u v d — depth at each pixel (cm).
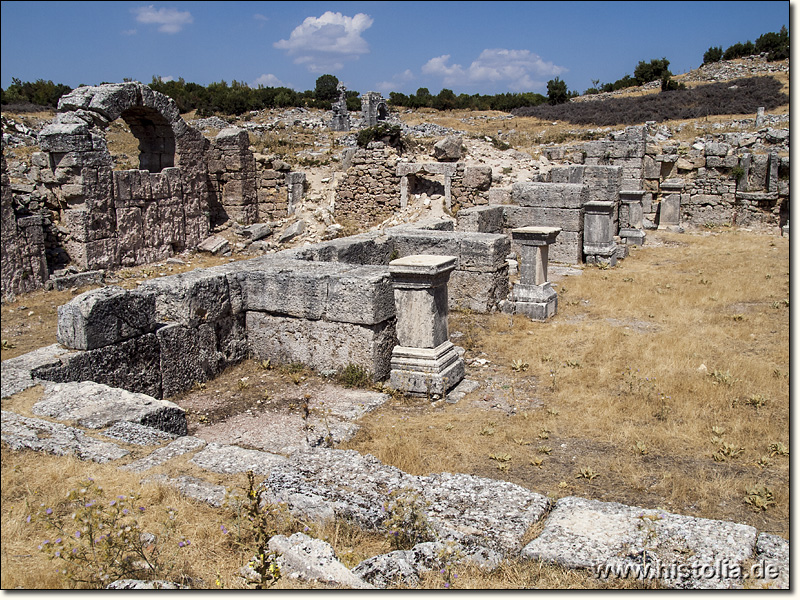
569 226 1898
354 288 944
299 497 565
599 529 503
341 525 541
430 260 946
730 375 930
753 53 5934
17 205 1695
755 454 707
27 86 4209
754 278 1602
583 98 5725
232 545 512
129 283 1719
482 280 1328
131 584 423
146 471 615
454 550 475
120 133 3688
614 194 2155
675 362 1006
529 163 2481
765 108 4016
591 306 1416
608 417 818
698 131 3650
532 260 1322
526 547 482
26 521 517
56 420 703
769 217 2477
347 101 4997
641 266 1862
